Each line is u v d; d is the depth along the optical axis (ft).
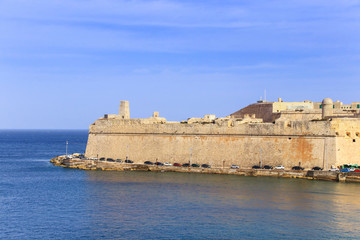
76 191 316.60
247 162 383.86
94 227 234.17
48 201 289.12
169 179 354.74
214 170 383.24
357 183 326.65
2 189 330.75
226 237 219.00
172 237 219.20
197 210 261.24
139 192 307.58
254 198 285.23
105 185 334.44
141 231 227.61
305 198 283.79
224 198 286.66
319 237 218.79
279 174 358.84
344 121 359.05
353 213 252.83
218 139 400.06
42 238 219.82
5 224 240.73
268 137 378.73
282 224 236.22
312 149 359.25
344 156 354.54
